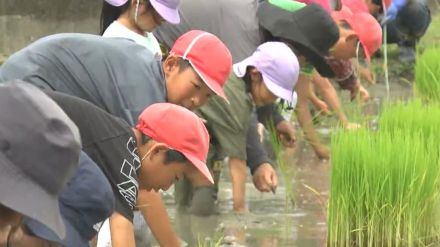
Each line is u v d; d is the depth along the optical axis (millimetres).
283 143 13312
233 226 11781
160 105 7969
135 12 9984
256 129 12297
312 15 12422
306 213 12492
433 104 16531
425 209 11391
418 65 19609
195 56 9172
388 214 11180
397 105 14695
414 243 11320
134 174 7645
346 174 11203
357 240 11250
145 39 10023
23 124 5000
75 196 6262
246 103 11789
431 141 12109
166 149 7789
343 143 11469
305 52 12539
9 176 4949
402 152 11281
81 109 7629
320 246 11211
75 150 5102
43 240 5801
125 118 8711
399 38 23812
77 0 23891
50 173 5012
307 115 15414
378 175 11156
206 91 9250
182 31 12617
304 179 14148
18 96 5059
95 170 6410
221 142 11969
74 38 8922
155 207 8875
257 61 11586
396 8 23422
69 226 6242
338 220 11250
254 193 13359
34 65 8773
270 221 12070
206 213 12109
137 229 9641
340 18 14891
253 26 12672
